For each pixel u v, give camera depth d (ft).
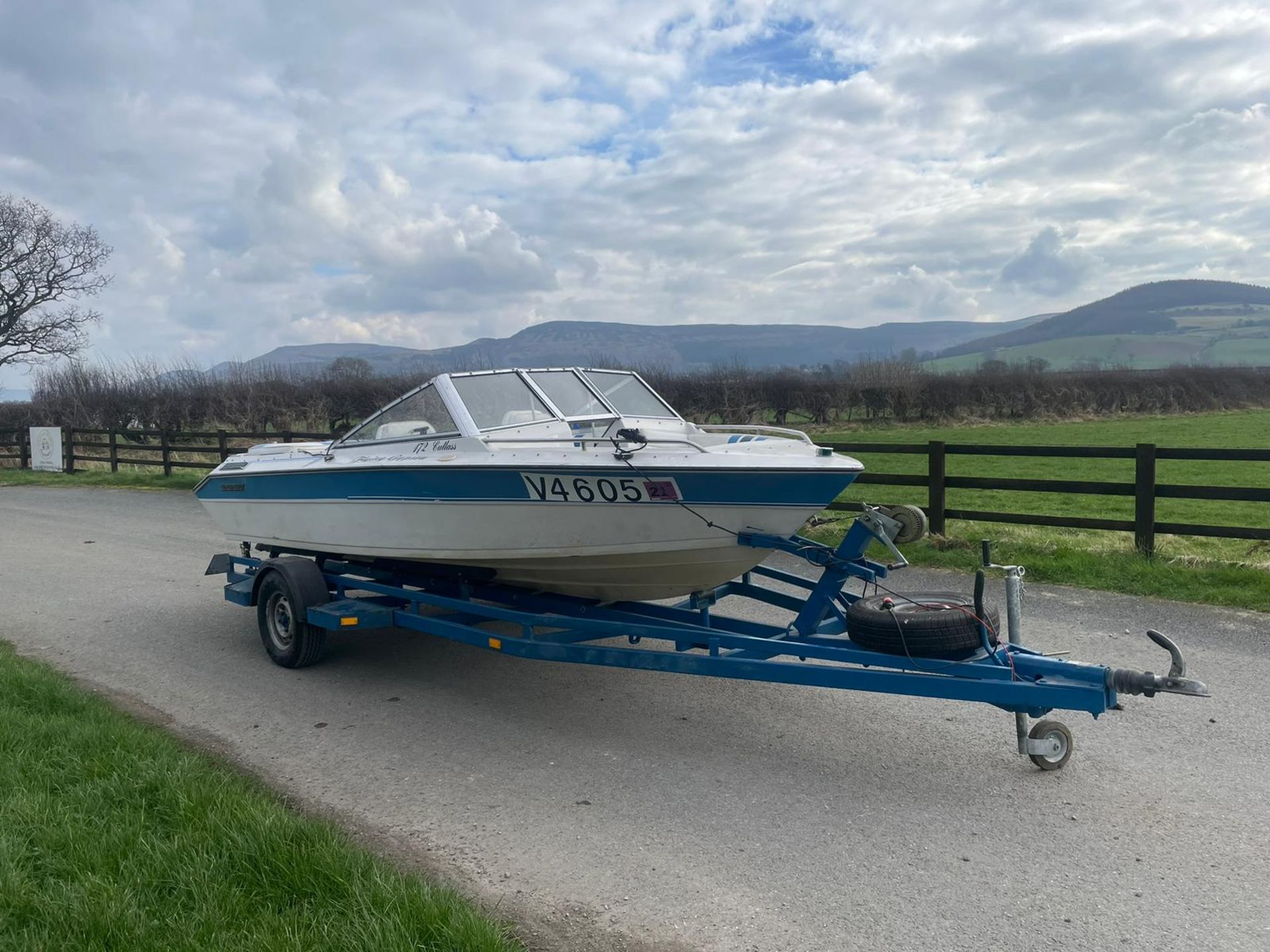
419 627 20.17
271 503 24.17
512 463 17.65
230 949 9.56
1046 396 130.00
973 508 59.82
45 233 117.39
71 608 28.63
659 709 18.62
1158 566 28.17
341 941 9.66
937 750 15.97
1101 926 10.57
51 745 15.57
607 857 12.48
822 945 10.30
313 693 20.20
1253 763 14.96
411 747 16.87
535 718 18.34
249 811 12.51
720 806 14.05
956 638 14.34
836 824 13.32
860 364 125.39
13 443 88.22
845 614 16.26
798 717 17.89
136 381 103.04
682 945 10.36
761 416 109.70
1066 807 13.66
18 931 10.05
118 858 11.51
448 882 11.76
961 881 11.64
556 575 19.47
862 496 47.26
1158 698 18.07
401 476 19.72
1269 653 20.57
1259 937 10.30
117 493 63.46
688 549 17.53
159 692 20.39
